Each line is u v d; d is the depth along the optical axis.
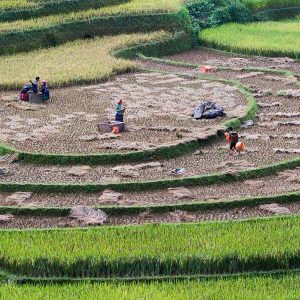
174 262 63.03
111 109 101.00
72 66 119.25
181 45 140.12
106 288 59.34
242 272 63.25
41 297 57.94
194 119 96.25
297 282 60.62
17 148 86.31
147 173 80.56
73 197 76.00
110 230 67.81
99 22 141.00
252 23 159.75
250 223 69.38
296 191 76.25
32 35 133.62
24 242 65.69
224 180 79.06
